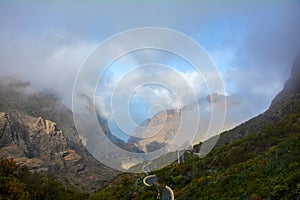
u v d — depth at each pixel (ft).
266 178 114.93
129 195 190.60
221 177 150.20
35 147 389.60
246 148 192.95
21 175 121.39
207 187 146.30
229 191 123.75
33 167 323.78
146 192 180.86
